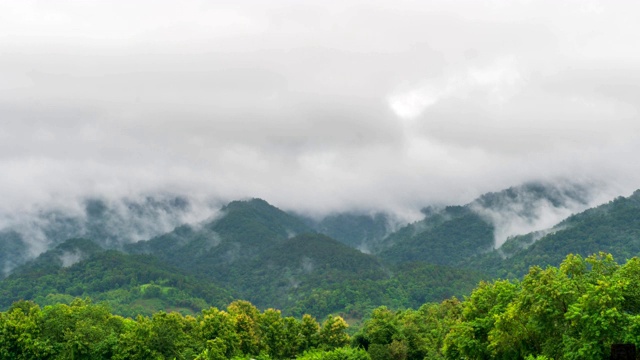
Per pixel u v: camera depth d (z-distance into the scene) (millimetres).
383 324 124688
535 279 67312
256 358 113938
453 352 78500
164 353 102500
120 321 114562
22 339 98688
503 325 65750
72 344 99125
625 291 58500
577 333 59219
